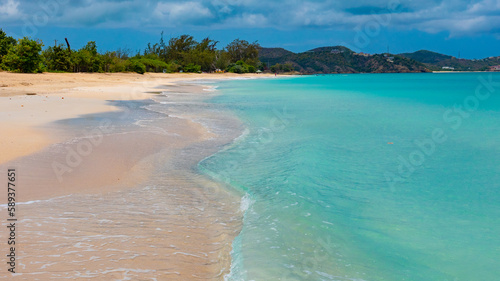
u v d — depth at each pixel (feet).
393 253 12.75
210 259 12.59
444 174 21.84
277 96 84.23
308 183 20.25
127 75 165.17
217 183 20.72
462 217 15.60
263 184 20.34
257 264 12.19
